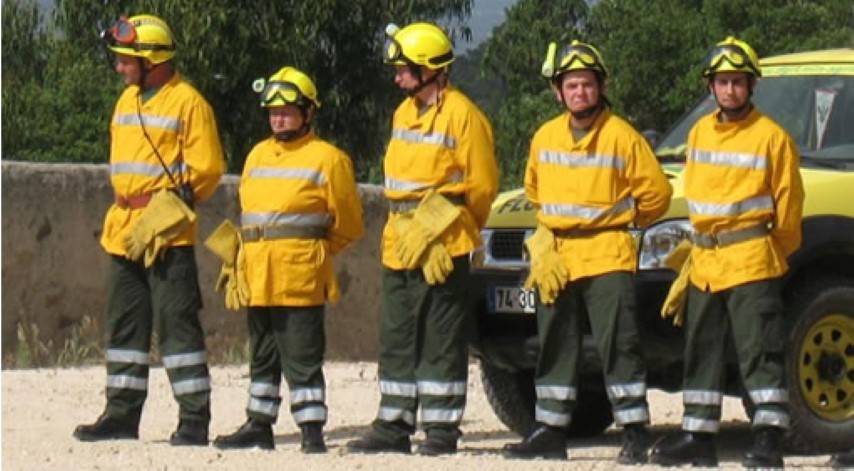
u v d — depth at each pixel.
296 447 13.05
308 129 12.53
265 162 12.48
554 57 11.91
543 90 50.91
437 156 12.07
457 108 12.12
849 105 13.53
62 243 18.17
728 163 11.39
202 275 19.09
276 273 12.37
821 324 12.53
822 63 13.92
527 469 11.27
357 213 12.55
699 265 11.54
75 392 15.88
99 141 45.69
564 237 11.91
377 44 35.84
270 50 34.12
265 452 12.27
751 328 11.36
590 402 14.29
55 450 12.37
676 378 12.79
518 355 12.92
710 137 11.48
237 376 17.75
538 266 11.91
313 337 12.47
